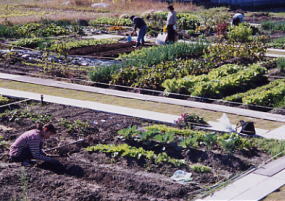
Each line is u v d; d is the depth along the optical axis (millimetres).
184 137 13305
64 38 30484
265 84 19781
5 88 18562
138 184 10891
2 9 48844
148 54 22562
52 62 22750
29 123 14898
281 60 22109
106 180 11195
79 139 13492
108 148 12641
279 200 10039
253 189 10586
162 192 10594
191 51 24031
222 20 36531
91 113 15758
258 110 16516
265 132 14070
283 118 15344
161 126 14109
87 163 11961
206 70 20781
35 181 11000
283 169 11664
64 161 12023
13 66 22047
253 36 32094
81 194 10430
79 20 37469
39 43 27578
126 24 37031
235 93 18453
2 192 10500
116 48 27188
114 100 17156
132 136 13258
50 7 50594
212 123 14703
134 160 12188
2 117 15250
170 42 26766
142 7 48781
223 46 24297
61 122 14625
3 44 27000
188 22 35469
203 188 10773
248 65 22219
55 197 10344
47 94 17844
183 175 11438
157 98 17453
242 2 52312
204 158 12289
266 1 53406
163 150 12648
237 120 15188
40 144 12102
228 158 12180
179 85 18094
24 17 40438
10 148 12312
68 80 19953
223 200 10094
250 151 12688
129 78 19500
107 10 47750
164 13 40750
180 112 15859
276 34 33750
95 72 19703
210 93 17797
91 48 26719
